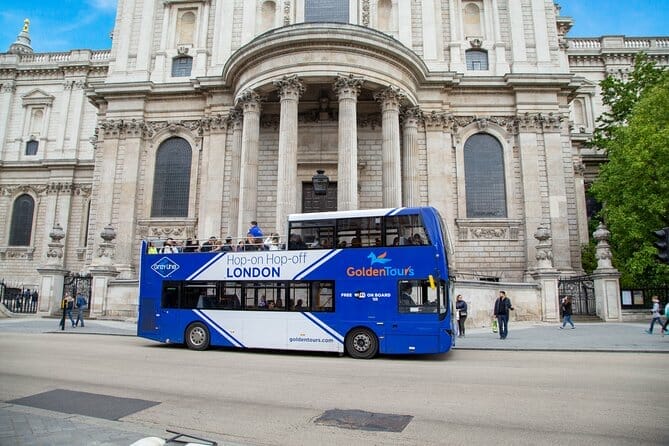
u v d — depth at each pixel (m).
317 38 30.38
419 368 14.35
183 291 19.62
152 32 41.19
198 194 37.94
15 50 61.81
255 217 31.48
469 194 37.28
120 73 40.22
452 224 36.03
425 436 7.54
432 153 36.34
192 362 15.27
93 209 39.41
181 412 8.93
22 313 34.38
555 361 15.62
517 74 37.22
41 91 59.53
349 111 30.22
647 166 31.59
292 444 7.18
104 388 10.98
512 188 36.88
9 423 7.96
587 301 31.69
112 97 39.41
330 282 17.72
